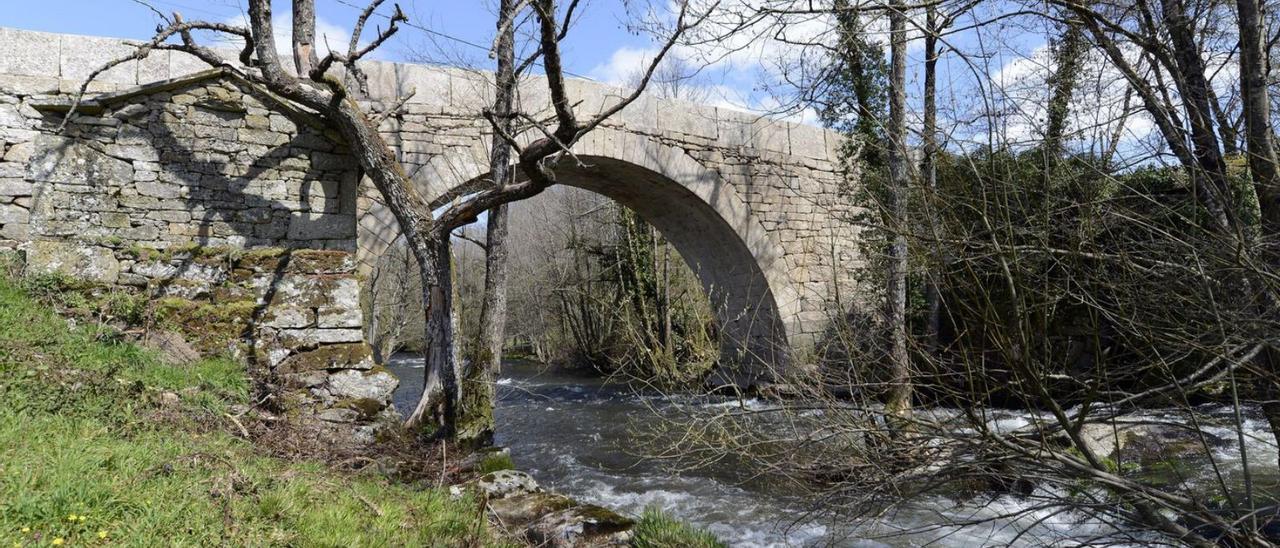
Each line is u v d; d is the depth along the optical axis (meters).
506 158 8.70
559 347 22.12
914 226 3.67
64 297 6.00
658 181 11.61
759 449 4.09
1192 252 3.06
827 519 4.52
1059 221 3.34
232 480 3.94
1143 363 3.22
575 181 12.12
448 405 6.96
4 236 6.17
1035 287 3.45
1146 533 3.79
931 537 5.37
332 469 5.02
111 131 6.57
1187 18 3.97
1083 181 3.20
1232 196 3.07
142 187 6.61
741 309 13.17
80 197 6.41
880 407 3.56
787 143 12.88
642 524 5.11
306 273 6.80
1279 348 2.88
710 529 5.74
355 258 7.07
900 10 4.30
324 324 6.71
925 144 3.67
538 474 7.70
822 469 3.64
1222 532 3.13
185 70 7.42
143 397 4.94
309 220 7.18
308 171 7.23
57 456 3.69
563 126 5.98
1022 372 3.08
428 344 7.05
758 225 12.41
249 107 7.04
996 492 3.65
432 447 6.44
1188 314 3.20
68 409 4.49
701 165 11.80
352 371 6.61
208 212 6.82
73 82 6.80
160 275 6.41
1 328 5.16
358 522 4.01
